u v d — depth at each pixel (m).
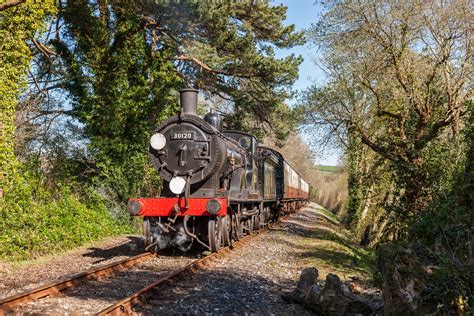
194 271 8.84
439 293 5.24
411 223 11.49
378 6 14.03
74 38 17.70
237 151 13.66
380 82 15.01
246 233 15.48
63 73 18.41
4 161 11.86
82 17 16.72
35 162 14.54
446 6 12.98
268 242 14.67
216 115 12.94
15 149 15.84
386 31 13.97
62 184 15.34
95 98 16.95
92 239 14.08
